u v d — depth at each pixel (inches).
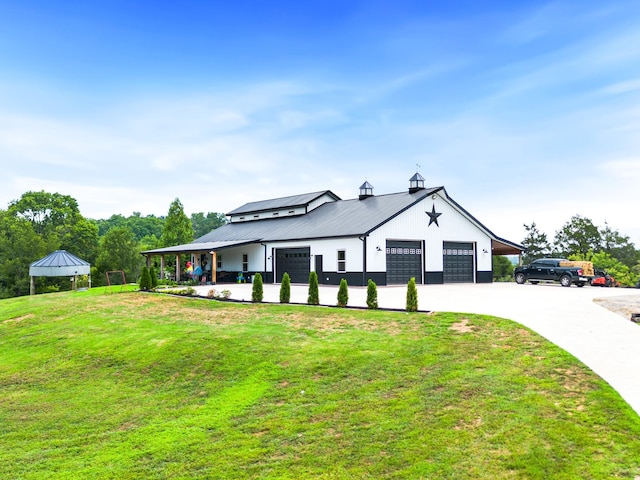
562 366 345.1
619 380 311.6
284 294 726.5
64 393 438.9
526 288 1029.2
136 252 2341.3
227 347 487.2
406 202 1144.8
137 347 537.0
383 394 339.0
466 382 337.7
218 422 326.6
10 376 507.2
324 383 375.9
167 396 402.3
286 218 1461.6
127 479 260.7
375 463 247.1
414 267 1130.7
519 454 238.1
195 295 859.4
